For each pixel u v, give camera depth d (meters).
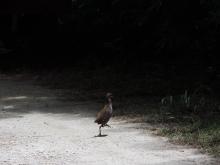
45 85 22.17
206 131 12.39
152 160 10.09
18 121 14.66
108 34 27.91
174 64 23.47
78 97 18.86
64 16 30.20
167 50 23.41
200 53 22.12
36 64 28.98
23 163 9.98
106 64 26.48
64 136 12.53
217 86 19.27
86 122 14.41
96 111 16.22
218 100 16.67
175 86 19.80
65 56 29.78
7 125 14.06
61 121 14.61
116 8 24.78
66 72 25.69
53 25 31.28
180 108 15.38
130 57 25.62
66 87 21.31
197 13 20.70
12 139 12.23
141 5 22.38
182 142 11.63
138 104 16.78
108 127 13.52
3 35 32.12
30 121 14.65
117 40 26.59
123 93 19.00
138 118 14.61
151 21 22.58
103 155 10.54
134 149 11.04
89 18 27.80
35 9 30.70
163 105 16.23
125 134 12.60
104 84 21.22
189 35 21.23
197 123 13.27
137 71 23.75
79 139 12.12
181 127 13.11
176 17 20.84
